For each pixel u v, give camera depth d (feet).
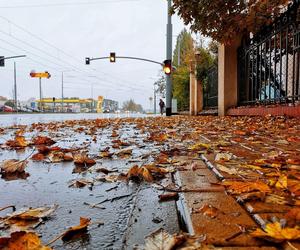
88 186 5.87
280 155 8.30
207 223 3.67
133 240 3.42
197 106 59.62
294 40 20.48
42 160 8.86
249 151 9.29
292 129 15.78
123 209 4.54
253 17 23.62
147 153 9.50
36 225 3.98
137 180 6.18
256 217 3.77
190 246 3.03
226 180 5.66
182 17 24.72
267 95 28.91
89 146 11.73
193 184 5.57
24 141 12.81
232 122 23.94
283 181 5.22
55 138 15.16
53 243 3.44
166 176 6.45
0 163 8.08
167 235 3.26
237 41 35.50
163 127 22.62
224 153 8.76
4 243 3.20
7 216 4.27
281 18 21.95
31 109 204.54
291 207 4.14
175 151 9.70
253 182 5.34
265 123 19.98
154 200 4.84
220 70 38.52
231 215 3.93
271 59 26.12
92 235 3.63
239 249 2.98
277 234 3.15
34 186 5.94
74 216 4.30
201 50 58.59
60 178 6.60
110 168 7.43
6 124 33.27
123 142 12.35
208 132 16.67
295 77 21.33
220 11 23.76
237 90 36.32
